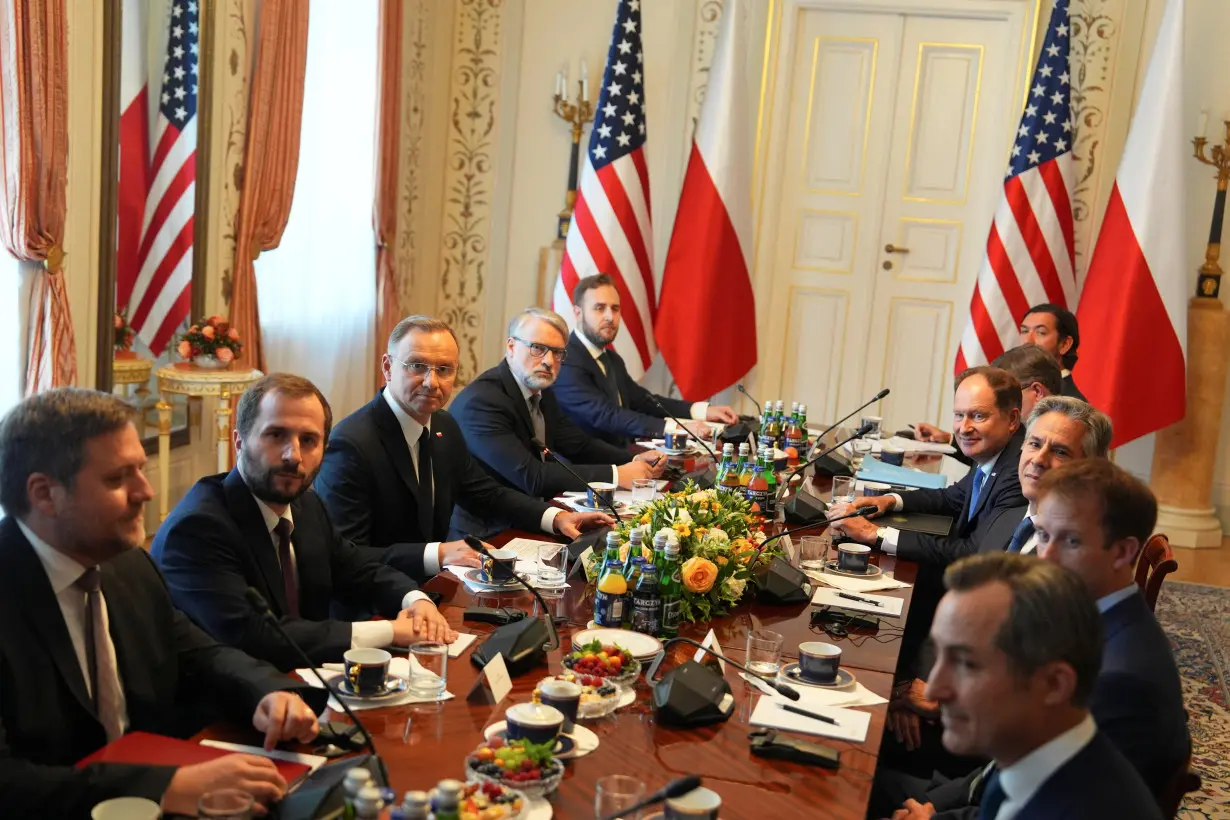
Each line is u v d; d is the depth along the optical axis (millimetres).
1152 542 2670
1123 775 1379
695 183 6727
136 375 4781
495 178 7375
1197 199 6375
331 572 2623
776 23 6852
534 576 2664
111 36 4359
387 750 1743
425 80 7176
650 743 1823
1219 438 6488
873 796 2270
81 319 4359
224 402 4906
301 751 1757
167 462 4855
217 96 5176
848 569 2939
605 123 6672
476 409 3895
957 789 2061
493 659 1997
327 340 6371
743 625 2463
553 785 1625
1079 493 1885
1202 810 3207
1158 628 1882
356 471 3061
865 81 6879
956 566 1414
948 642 1384
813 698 2055
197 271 5133
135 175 4645
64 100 4023
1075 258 6637
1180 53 5980
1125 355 6047
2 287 4000
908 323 7004
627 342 6734
